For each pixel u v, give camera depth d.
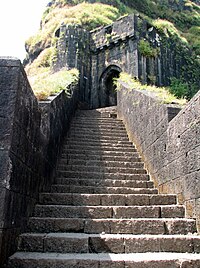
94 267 3.98
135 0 31.59
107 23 23.66
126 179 7.81
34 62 24.67
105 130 11.75
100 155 9.16
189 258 4.16
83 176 7.68
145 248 4.63
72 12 26.67
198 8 36.31
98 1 28.80
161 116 7.36
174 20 32.38
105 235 4.82
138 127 9.71
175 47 20.92
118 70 18.88
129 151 9.73
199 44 25.44
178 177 6.12
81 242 4.56
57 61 20.05
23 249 4.46
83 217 5.54
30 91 4.92
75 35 20.02
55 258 4.04
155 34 19.48
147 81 17.66
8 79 4.10
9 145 3.85
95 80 19.69
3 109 3.98
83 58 19.77
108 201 6.14
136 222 5.18
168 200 6.23
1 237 3.59
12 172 3.98
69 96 11.20
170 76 19.34
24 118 4.54
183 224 5.23
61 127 8.96
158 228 5.17
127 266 4.01
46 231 5.05
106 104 19.27
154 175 7.61
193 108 5.54
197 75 21.41
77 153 9.23
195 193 5.32
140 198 6.21
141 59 18.02
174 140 6.43
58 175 7.67
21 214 4.61
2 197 3.68
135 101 10.38
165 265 4.07
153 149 7.86
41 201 5.99
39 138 5.77
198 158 5.26
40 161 5.91
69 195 6.09
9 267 3.87
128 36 18.58
